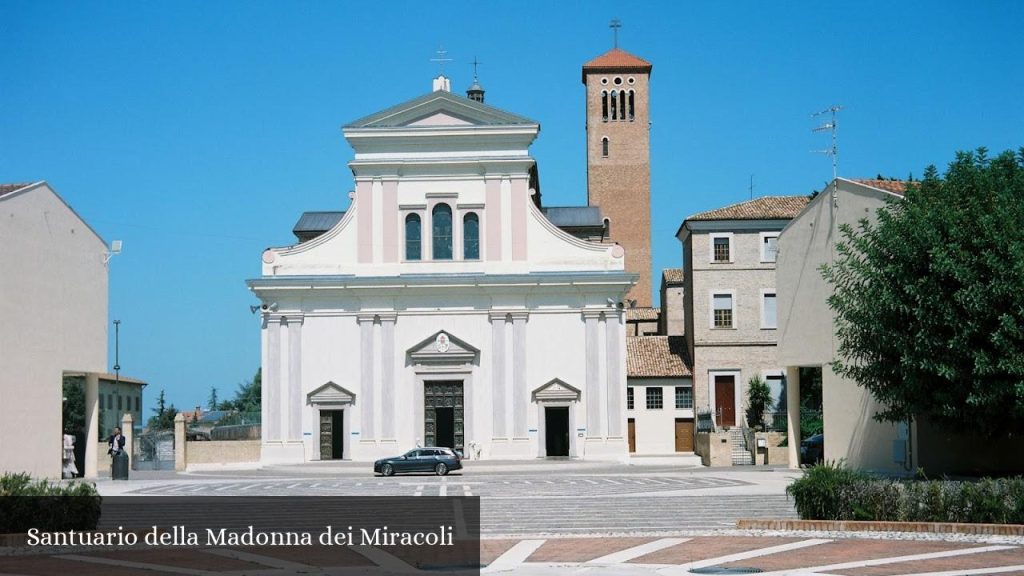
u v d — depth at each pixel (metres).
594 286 59.38
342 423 59.53
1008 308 27.38
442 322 59.88
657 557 18.39
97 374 45.72
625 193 100.25
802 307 45.00
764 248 67.25
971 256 28.00
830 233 42.06
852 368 31.92
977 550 18.39
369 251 60.53
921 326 28.72
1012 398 27.66
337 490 38.12
